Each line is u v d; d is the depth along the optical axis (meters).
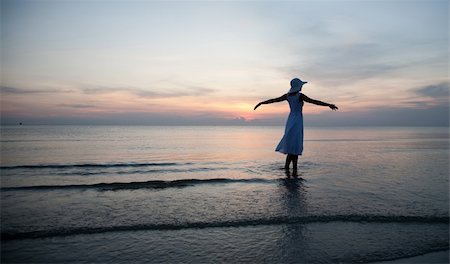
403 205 5.24
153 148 18.95
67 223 4.27
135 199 5.60
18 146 20.00
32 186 6.53
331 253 3.47
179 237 3.87
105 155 14.30
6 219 4.41
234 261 3.25
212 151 16.88
